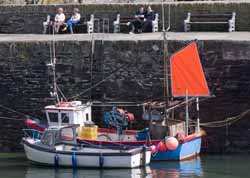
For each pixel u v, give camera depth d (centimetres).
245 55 3041
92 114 3133
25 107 3191
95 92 3150
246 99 3050
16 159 3030
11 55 3194
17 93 3194
